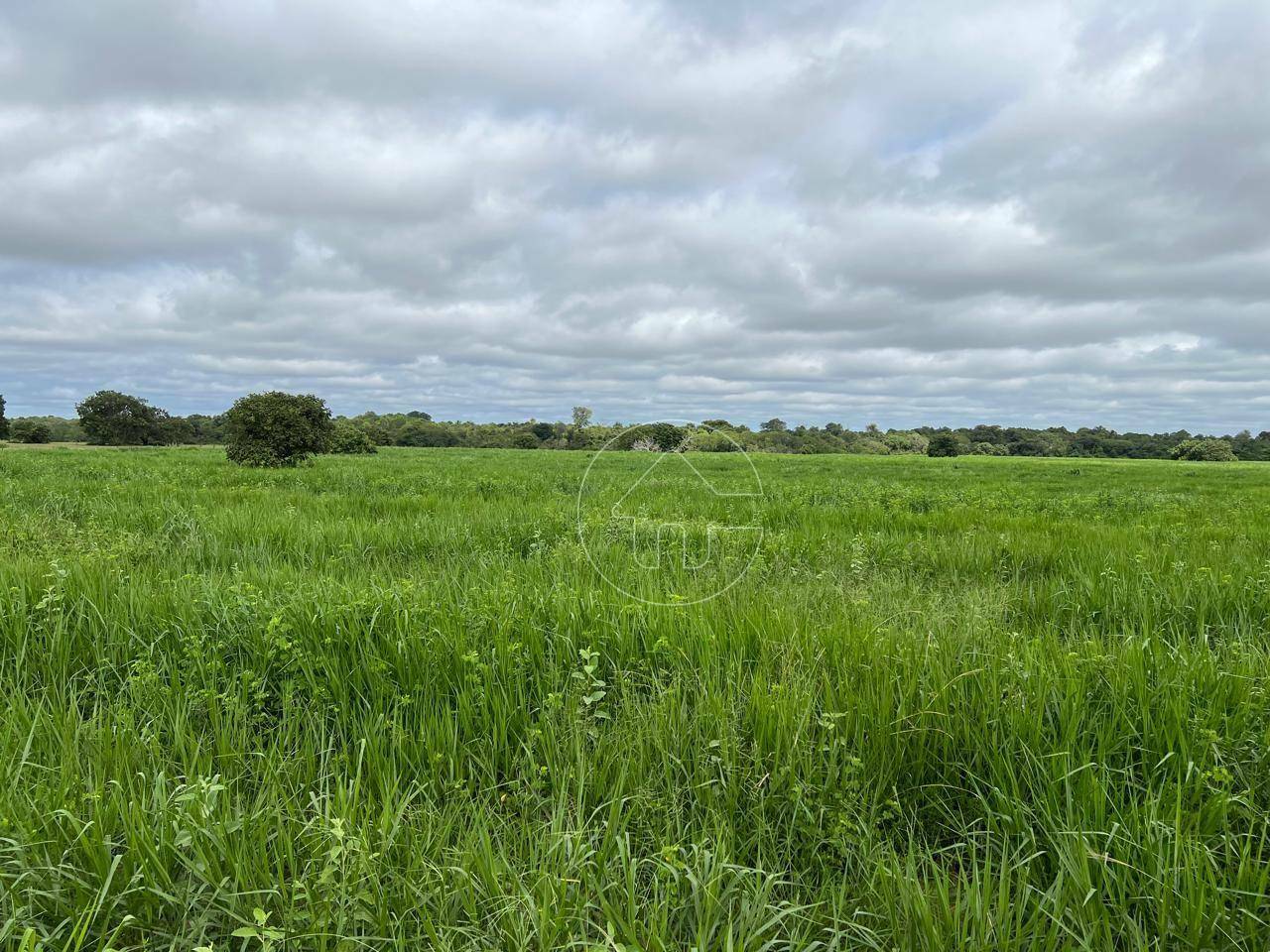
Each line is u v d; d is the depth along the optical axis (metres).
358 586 5.16
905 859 2.48
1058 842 2.43
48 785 2.61
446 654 3.82
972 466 47.31
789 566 6.85
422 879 2.23
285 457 27.33
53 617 4.30
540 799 2.71
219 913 2.12
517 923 2.02
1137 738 3.05
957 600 5.43
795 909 2.12
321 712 3.37
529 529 8.58
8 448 54.50
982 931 2.00
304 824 2.46
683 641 4.13
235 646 4.09
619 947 1.87
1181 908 2.08
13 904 2.10
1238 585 5.40
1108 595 5.41
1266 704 3.17
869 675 3.43
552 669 3.67
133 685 3.46
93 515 9.51
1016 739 2.92
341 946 1.95
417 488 16.31
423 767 2.96
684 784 2.86
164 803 2.37
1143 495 18.64
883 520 10.62
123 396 103.25
